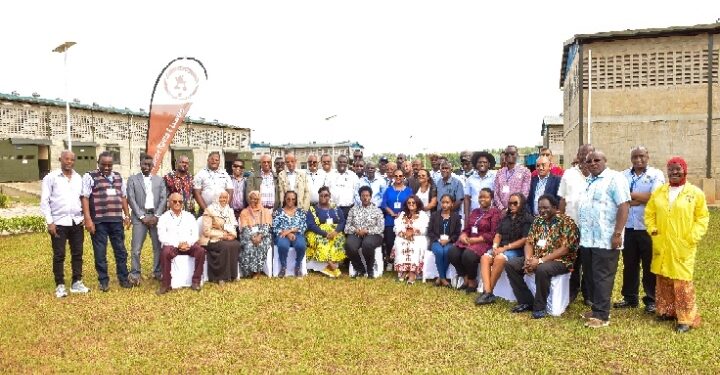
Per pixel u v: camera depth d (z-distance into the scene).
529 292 6.25
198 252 7.46
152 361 4.77
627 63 16.66
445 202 7.67
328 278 8.16
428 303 6.62
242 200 8.77
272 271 8.40
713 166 16.22
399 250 7.91
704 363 4.54
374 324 5.75
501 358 4.74
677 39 16.22
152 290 7.41
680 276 5.36
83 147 28.69
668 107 16.44
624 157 16.83
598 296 5.62
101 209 7.30
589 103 16.95
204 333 5.51
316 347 5.08
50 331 5.62
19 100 25.39
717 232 11.06
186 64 11.23
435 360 4.72
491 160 8.02
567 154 21.19
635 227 6.09
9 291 7.32
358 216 8.24
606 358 4.70
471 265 7.06
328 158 9.30
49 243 11.63
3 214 17.69
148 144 11.24
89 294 7.16
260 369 4.57
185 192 8.13
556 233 6.20
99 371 4.57
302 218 8.46
